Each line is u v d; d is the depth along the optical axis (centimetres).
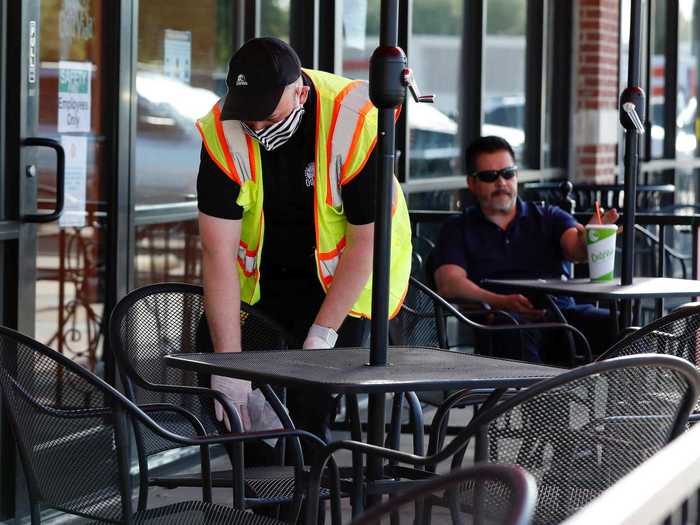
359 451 338
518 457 309
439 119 1044
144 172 676
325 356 394
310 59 828
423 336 623
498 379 342
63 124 612
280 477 437
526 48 1187
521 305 691
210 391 434
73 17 617
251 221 481
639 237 1182
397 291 481
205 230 471
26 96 573
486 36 1121
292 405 482
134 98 660
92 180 637
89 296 637
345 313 458
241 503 396
